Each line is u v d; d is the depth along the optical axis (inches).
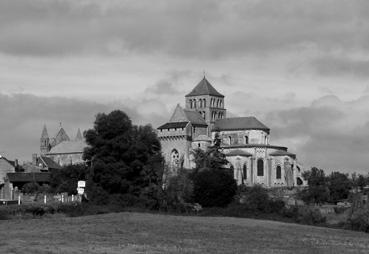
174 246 3550.7
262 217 7145.7
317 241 4254.4
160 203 7337.6
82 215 5477.4
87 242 3563.0
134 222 4729.3
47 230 4092.0
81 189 6471.5
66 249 3240.7
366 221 6274.6
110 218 4975.4
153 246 3506.4
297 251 3636.8
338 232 5177.2
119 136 7637.8
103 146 7642.7
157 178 7810.0
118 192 7431.1
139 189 7509.8
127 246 3454.7
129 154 7578.7
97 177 7495.1
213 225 4872.0
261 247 3737.7
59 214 5403.5
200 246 3617.1
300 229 5147.6
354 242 4323.3
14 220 4724.4
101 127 7706.7
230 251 3469.5
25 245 3336.6
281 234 4581.7
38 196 7716.5
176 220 5103.3
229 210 7509.8
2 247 3216.0
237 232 4505.4
